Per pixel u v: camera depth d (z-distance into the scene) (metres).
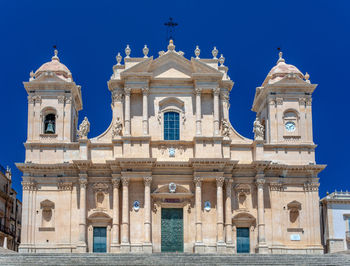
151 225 58.19
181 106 61.16
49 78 60.47
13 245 82.69
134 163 57.59
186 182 59.31
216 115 60.06
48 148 59.44
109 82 60.69
